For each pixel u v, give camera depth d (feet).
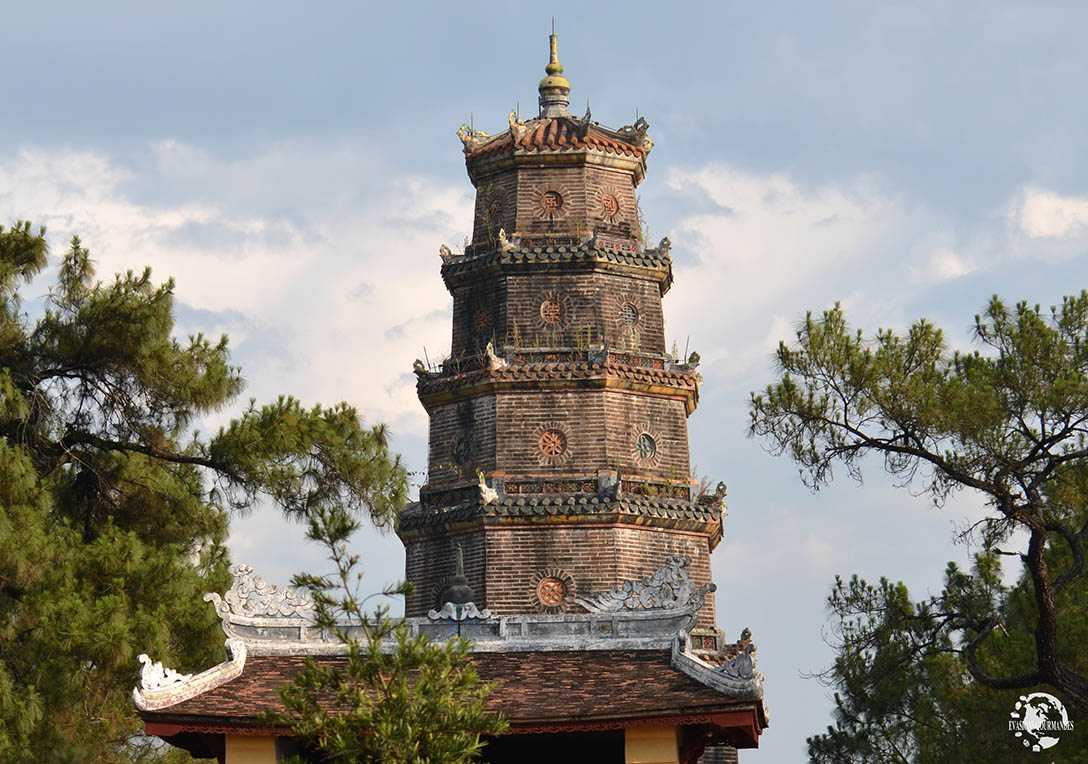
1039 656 172.65
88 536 181.06
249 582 148.46
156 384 181.16
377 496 183.11
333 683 115.34
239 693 139.44
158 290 178.81
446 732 113.29
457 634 147.54
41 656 154.10
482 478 241.14
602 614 147.23
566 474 244.01
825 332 178.19
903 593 204.44
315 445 181.06
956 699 194.29
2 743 146.20
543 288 253.24
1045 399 172.35
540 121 266.57
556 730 133.39
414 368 253.44
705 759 230.68
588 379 245.45
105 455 183.32
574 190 259.39
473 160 263.49
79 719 154.30
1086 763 165.68
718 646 240.32
